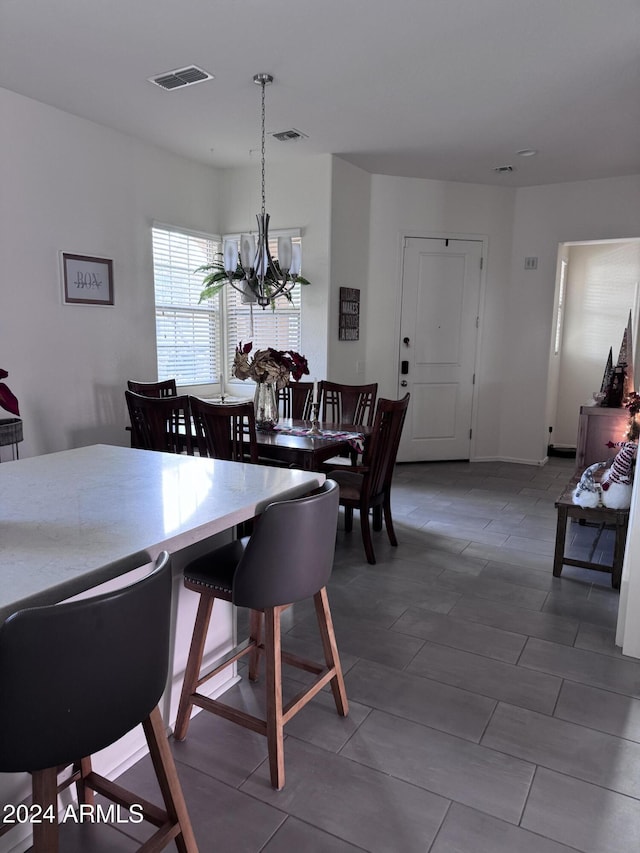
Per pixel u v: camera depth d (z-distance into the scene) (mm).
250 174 5301
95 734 1063
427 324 5949
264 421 3799
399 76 3342
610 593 3029
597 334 6648
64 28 2830
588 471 3266
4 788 1377
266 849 1488
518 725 1985
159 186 4789
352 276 5410
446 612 2803
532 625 2682
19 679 952
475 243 5898
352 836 1530
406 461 6148
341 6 2615
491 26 2777
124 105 3828
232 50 3047
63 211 4004
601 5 2582
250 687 2193
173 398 3314
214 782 1718
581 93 3555
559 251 5859
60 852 1485
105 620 1018
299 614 2762
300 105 3795
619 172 5324
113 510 1545
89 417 4336
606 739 1919
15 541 1312
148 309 4797
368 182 5500
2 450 3611
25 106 3689
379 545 3717
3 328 3688
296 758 1817
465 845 1504
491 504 4656
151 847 1265
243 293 4211
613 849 1498
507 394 6195
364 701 2113
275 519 1551
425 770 1771
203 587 1760
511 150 4699
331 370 5230
